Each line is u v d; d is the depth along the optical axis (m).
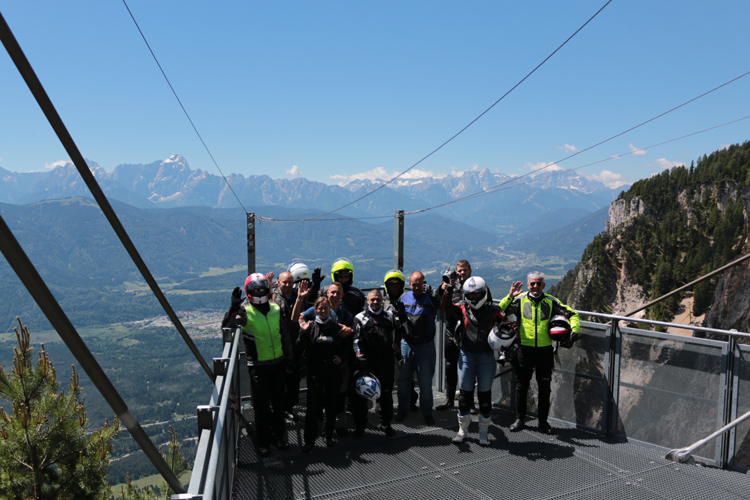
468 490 4.95
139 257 2.37
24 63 1.48
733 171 120.56
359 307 7.04
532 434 6.43
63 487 9.09
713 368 5.55
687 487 5.05
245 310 5.50
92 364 1.58
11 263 1.20
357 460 5.61
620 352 6.24
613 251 130.00
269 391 5.65
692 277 107.19
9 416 8.91
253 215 22.45
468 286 5.88
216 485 3.18
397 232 20.45
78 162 1.76
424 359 6.70
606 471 5.39
